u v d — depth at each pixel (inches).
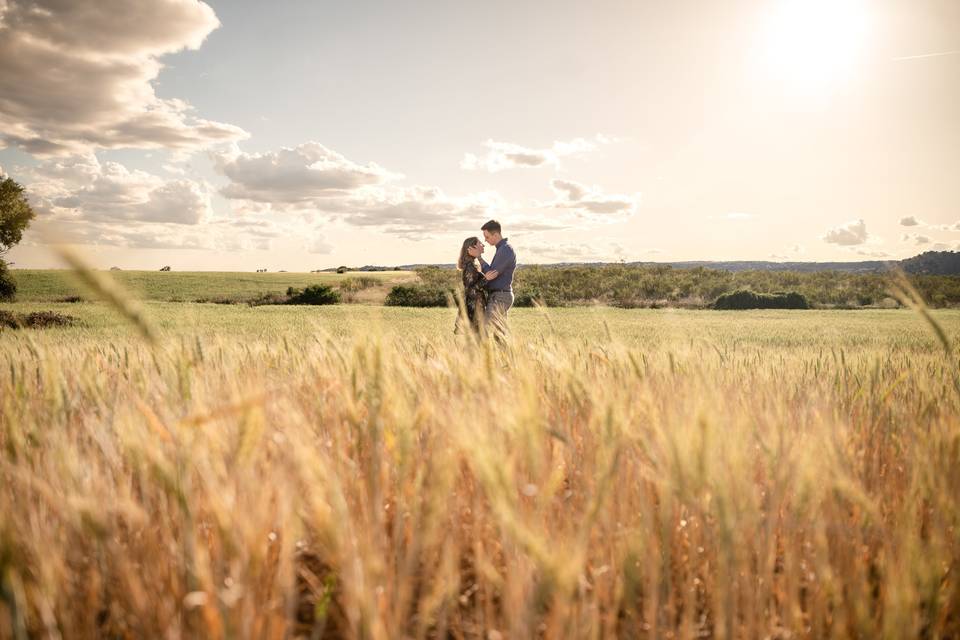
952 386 120.3
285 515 50.9
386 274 3174.2
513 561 54.1
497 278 286.0
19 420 86.7
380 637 44.6
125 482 68.2
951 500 66.7
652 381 115.2
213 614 46.8
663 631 61.1
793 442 80.4
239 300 2149.4
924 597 57.3
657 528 70.8
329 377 105.7
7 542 47.4
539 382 112.4
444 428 76.9
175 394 88.9
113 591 60.4
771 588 66.1
